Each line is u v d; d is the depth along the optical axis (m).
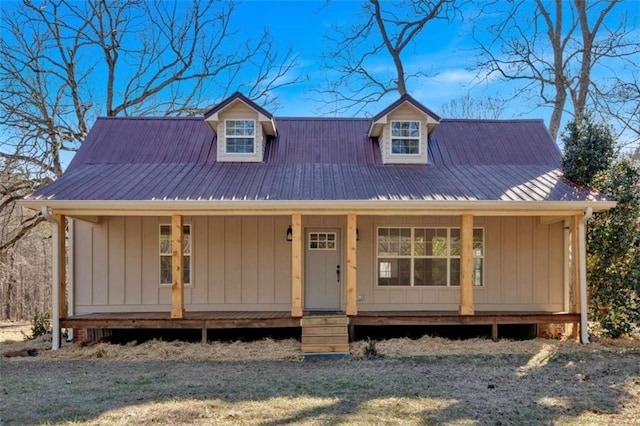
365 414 5.23
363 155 11.71
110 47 18.70
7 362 8.22
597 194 9.17
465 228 9.19
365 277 10.80
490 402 5.68
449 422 4.98
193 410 5.36
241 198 8.88
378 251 10.86
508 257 10.88
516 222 10.94
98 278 10.62
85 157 11.16
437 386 6.43
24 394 6.10
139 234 10.74
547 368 7.48
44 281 21.80
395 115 11.41
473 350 8.78
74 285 10.58
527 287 10.85
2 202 16.70
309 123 12.99
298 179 10.09
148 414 5.23
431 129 11.76
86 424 4.95
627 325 9.45
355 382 6.63
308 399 5.80
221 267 10.75
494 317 9.33
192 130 12.38
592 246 9.63
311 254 10.89
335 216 10.90
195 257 10.74
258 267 10.78
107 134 12.00
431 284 10.87
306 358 8.35
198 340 10.02
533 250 10.89
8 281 20.52
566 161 10.19
